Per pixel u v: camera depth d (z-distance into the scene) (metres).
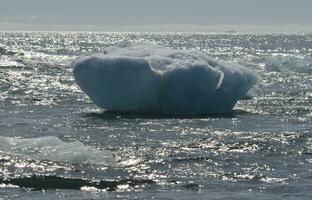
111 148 60.28
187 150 59.62
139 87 81.44
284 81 135.00
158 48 91.31
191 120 78.00
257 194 45.62
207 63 83.31
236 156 57.28
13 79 128.88
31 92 107.31
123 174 50.06
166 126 73.19
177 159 55.56
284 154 58.47
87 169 50.97
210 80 81.12
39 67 162.75
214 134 68.38
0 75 137.12
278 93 110.06
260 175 50.84
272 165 54.19
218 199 44.31
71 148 55.59
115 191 45.84
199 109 83.25
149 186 47.19
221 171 51.88
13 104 92.62
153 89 81.38
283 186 47.75
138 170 51.44
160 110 83.69
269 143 63.44
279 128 73.12
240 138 66.06
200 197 44.62
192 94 81.44
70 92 108.19
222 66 85.38
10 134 68.50
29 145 56.72
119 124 74.44
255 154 58.34
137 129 71.00
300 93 110.56
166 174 50.56
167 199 44.06
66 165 51.72
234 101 85.38
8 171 49.75
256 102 96.88
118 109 84.56
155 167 52.56
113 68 81.56
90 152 54.97
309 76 149.38
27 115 82.31
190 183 48.12
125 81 81.56
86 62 83.88
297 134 68.50
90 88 84.19
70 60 197.88
